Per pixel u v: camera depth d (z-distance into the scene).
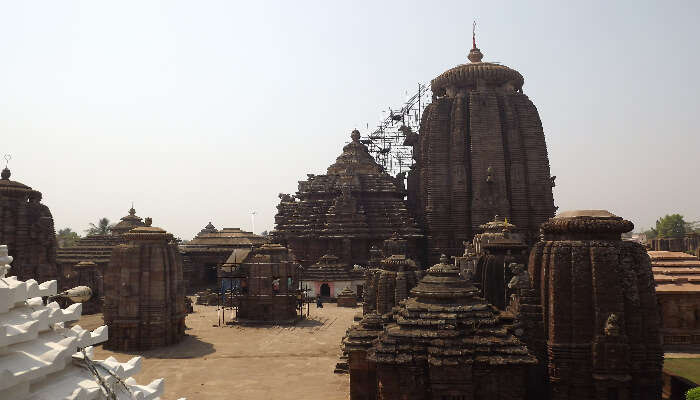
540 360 21.41
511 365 17.84
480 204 70.75
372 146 106.12
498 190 70.94
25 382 6.10
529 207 72.12
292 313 51.47
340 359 32.53
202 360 34.84
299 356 35.94
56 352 6.65
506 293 27.30
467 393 17.59
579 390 20.44
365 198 81.50
